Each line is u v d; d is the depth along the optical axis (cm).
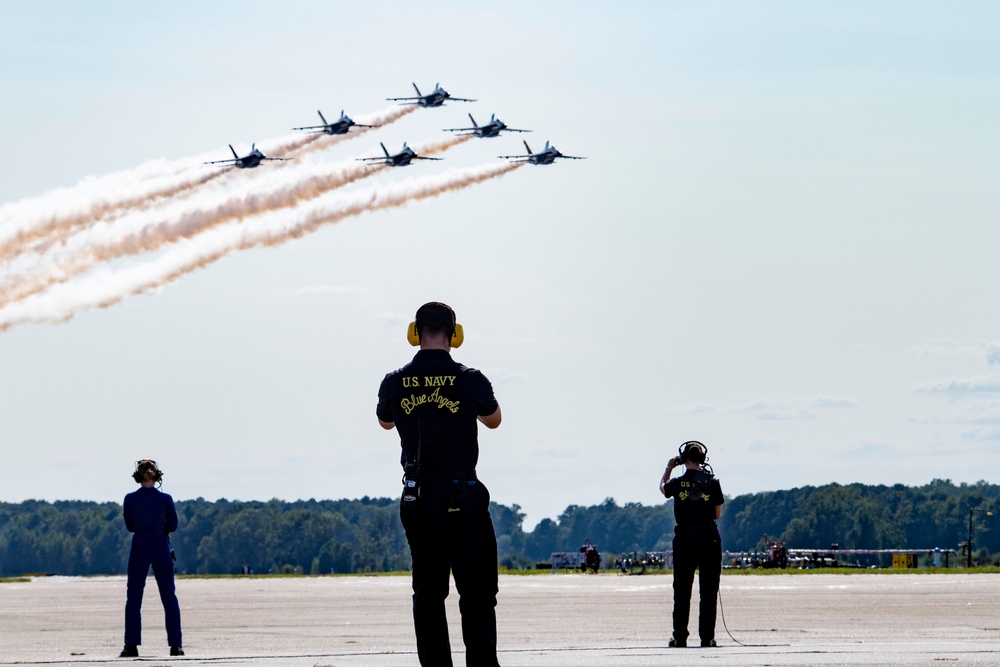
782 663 2614
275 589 8375
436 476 2233
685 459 3606
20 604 6662
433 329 2288
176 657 3200
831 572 11119
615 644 3619
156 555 3709
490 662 2242
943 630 3966
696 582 8625
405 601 6431
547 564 14800
